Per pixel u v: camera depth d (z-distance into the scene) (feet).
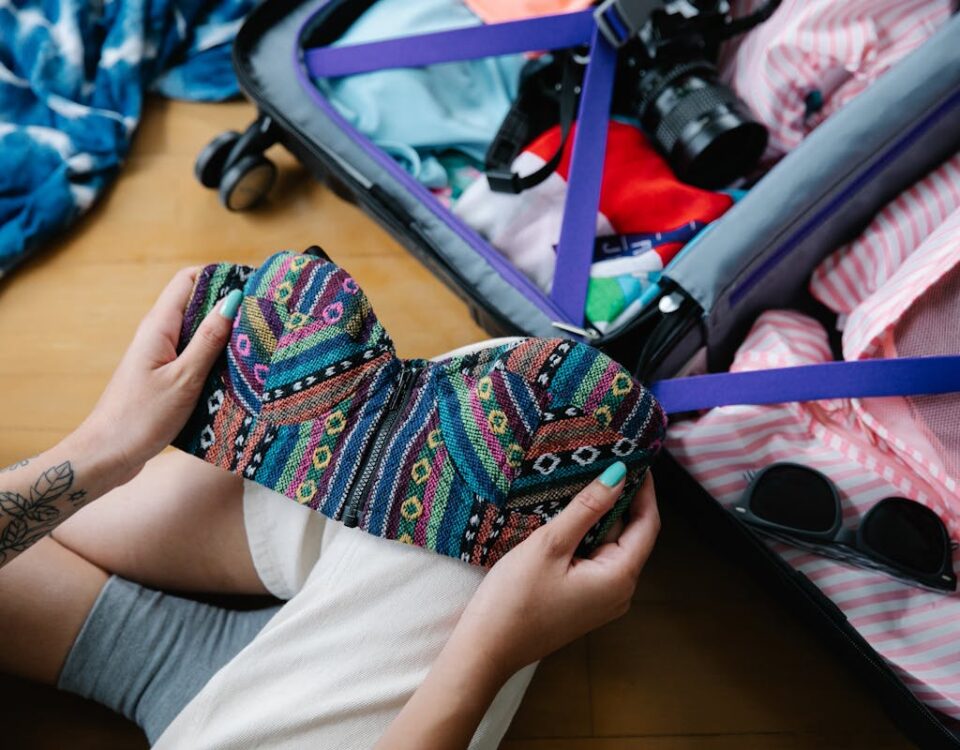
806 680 2.88
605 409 2.04
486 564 2.09
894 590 2.46
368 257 3.55
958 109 2.69
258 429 2.15
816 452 2.65
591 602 2.02
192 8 3.81
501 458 2.04
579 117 2.88
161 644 2.37
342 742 1.99
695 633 2.96
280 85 3.27
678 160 2.97
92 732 2.86
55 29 3.69
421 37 3.07
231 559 2.49
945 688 2.30
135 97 3.74
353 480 2.10
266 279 2.17
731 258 2.60
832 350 3.06
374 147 3.10
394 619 2.08
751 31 3.09
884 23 2.83
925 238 2.73
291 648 2.06
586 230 2.85
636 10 2.79
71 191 3.58
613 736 2.85
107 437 2.10
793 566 2.57
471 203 3.05
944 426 2.46
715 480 2.65
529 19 2.93
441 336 3.41
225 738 1.96
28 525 2.08
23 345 3.47
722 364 3.07
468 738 1.86
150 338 2.17
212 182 3.56
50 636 2.35
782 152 3.11
